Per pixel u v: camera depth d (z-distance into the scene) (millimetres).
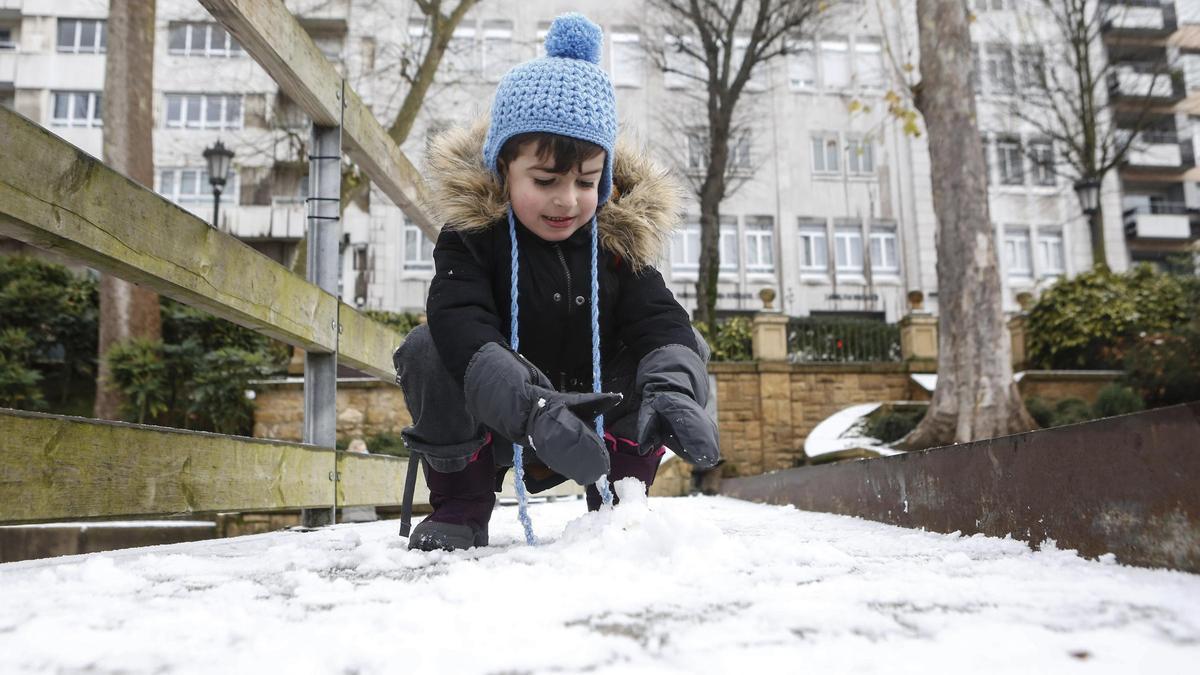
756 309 22359
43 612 914
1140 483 1180
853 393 12664
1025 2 22969
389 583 1109
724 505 4352
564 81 1550
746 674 637
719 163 18250
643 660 680
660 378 1470
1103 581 1049
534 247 1696
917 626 792
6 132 1294
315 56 2670
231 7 2045
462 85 19297
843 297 22562
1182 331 10086
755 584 1039
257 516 6281
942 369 7863
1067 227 24109
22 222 1323
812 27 20469
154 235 1678
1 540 5387
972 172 7863
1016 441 1565
